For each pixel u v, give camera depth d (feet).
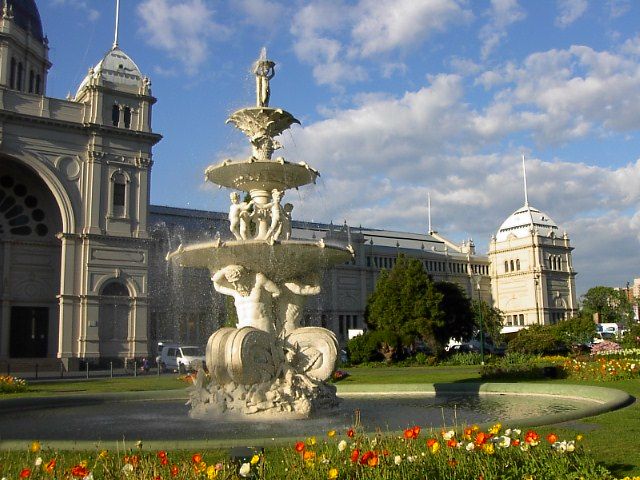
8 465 23.41
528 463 21.07
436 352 175.73
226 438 32.37
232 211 45.14
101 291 160.45
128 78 171.73
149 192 171.42
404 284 178.91
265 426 36.65
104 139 165.27
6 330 156.87
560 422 33.01
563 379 73.77
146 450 26.07
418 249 314.96
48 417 43.57
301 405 39.75
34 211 166.09
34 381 109.29
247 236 44.98
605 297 372.99
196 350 146.41
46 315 163.53
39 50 181.88
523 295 334.85
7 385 75.31
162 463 21.40
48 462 23.20
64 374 137.18
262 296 43.86
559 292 341.00
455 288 191.52
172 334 184.85
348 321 266.36
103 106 166.40
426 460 21.38
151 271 186.60
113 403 53.88
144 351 163.53
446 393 58.59
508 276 342.64
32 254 163.63
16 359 152.35
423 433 28.02
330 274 262.67
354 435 26.02
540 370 77.00
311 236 256.73
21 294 160.66
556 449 21.59
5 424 39.96
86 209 161.17
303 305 46.09
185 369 137.80
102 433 35.42
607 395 45.96
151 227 198.39
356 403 51.49
